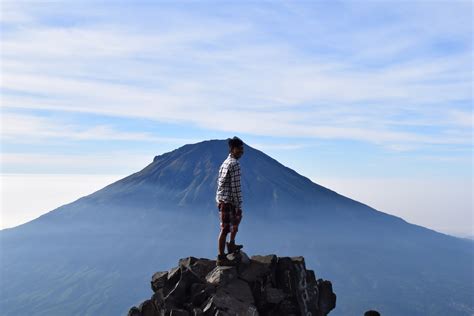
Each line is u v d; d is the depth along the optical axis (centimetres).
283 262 1759
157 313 1571
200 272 1708
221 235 1700
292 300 1672
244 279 1655
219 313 1469
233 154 1712
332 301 1866
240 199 1705
